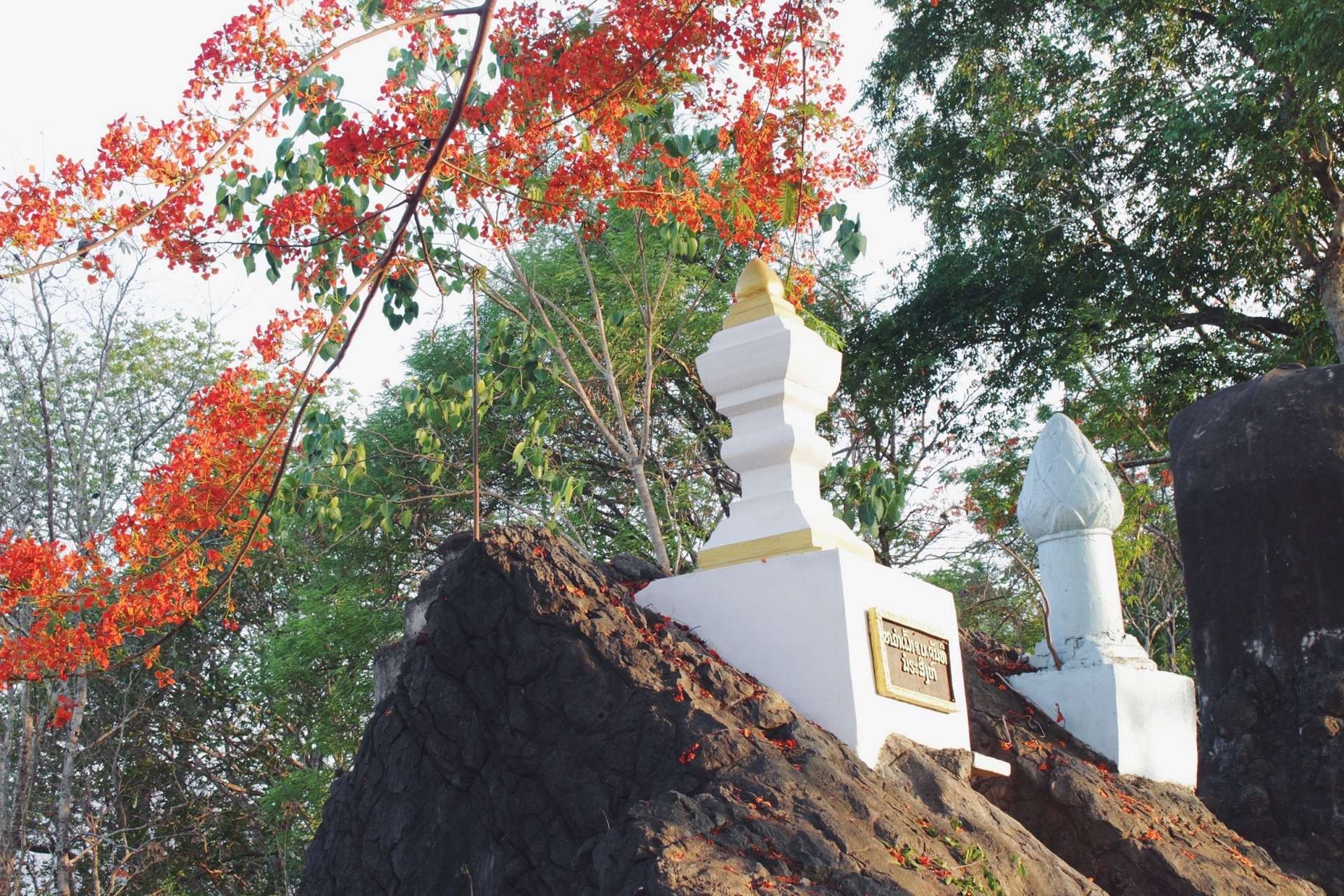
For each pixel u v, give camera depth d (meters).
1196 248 18.42
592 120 7.68
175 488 6.92
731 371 5.80
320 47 6.63
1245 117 16.33
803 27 6.98
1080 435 7.73
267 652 20.38
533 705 4.66
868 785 4.52
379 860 5.11
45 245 5.83
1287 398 8.15
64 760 18.16
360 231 6.27
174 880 21.84
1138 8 17.91
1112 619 7.33
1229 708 7.80
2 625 9.30
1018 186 19.08
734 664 5.20
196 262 6.28
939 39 20.58
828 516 5.67
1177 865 5.73
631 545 17.91
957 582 20.84
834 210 8.20
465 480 17.66
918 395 20.98
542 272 17.94
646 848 3.81
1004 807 6.09
